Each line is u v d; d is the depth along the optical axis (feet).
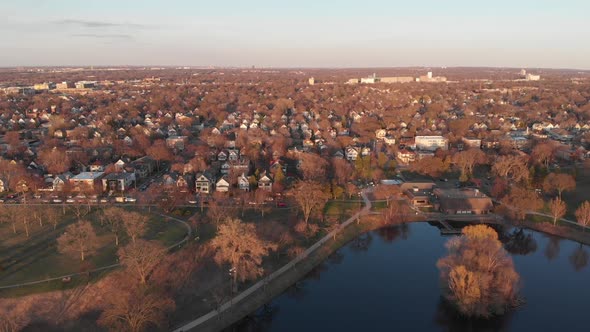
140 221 387.34
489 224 472.85
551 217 477.36
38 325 277.44
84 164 645.10
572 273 373.61
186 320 289.74
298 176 609.83
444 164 631.56
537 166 607.78
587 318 306.55
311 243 410.52
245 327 297.94
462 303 304.50
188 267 347.36
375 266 384.06
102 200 506.89
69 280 317.01
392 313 316.19
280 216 463.01
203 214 460.14
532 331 293.02
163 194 517.96
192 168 593.42
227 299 315.37
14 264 341.82
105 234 403.75
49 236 398.21
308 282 357.20
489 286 309.83
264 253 326.65
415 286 352.08
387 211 476.13
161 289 313.12
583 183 583.17
